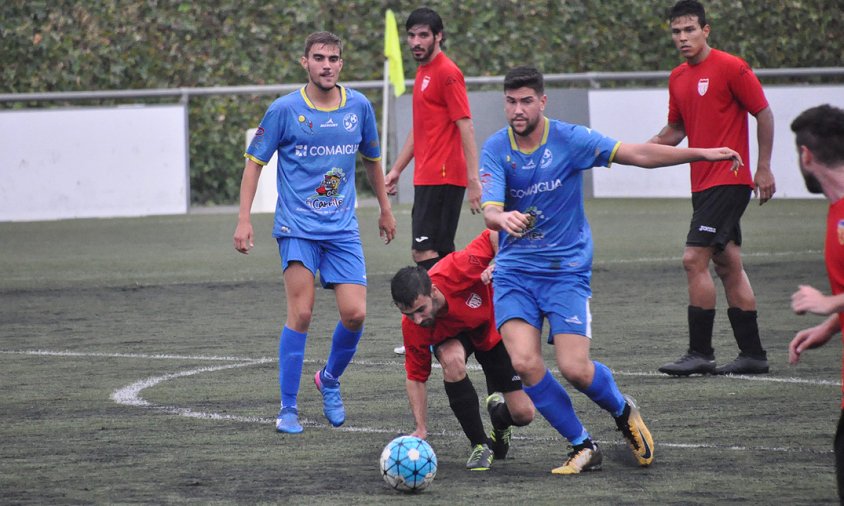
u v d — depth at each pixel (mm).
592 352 28016
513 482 17469
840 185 13641
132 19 69375
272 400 23688
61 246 51438
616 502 16172
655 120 64938
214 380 25703
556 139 18062
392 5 72188
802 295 13555
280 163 22172
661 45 75062
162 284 40875
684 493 16531
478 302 18781
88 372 26703
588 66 74562
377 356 28094
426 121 31016
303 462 18844
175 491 17109
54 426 21500
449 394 18594
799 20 74188
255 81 70438
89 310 35906
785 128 63219
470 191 30828
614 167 67000
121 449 19750
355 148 22359
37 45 68250
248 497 16750
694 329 25531
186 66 69875
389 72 65688
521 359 17844
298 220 21891
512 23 73375
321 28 71062
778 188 63844
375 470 18312
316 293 39062
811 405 22188
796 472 17516
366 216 60406
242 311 35344
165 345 30062
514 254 18375
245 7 70312
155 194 63219
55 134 61875
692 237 25656
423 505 16266
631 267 42406
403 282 18156
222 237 53781
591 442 18062
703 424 20812
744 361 25562
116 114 62500
